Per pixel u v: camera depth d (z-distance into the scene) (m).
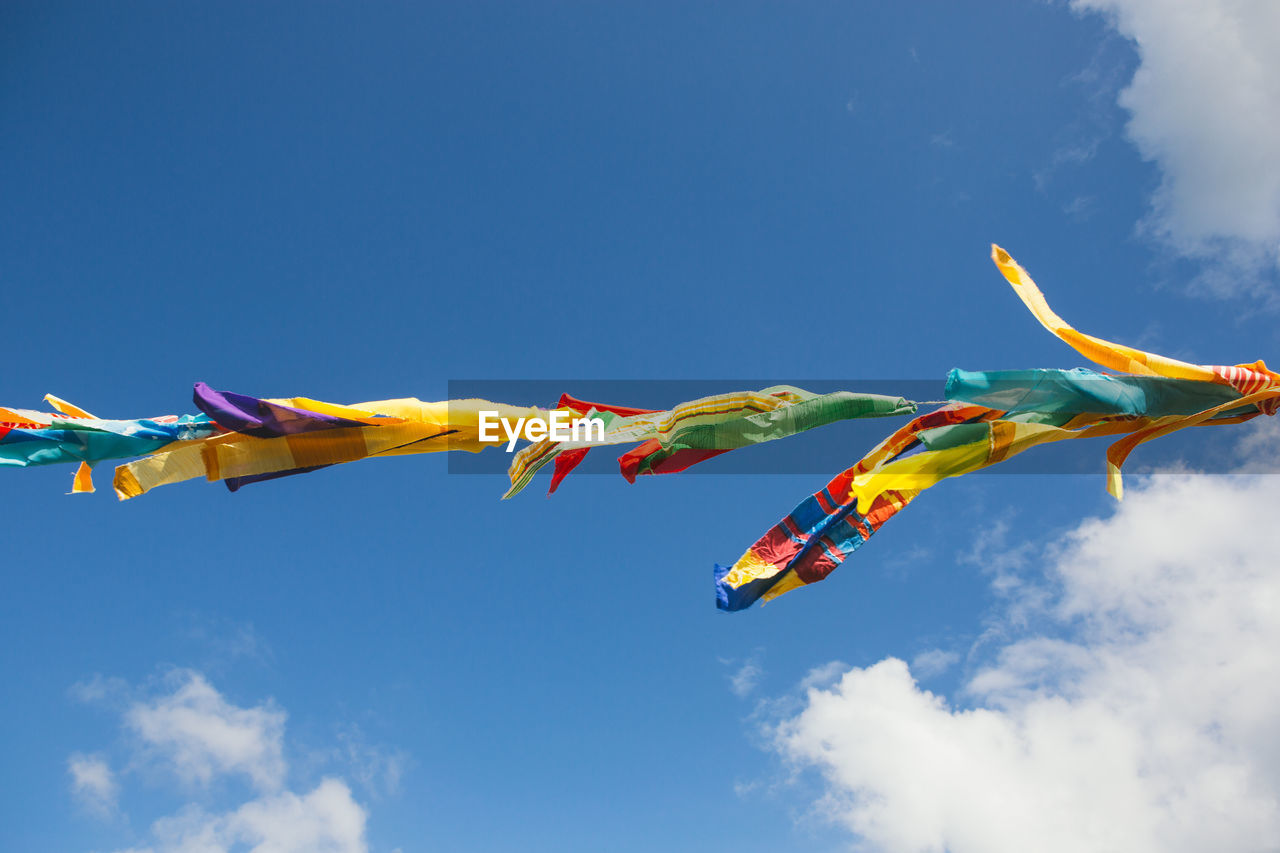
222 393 4.31
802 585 4.57
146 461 4.38
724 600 4.47
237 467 4.46
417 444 4.58
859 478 4.66
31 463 4.23
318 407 4.46
